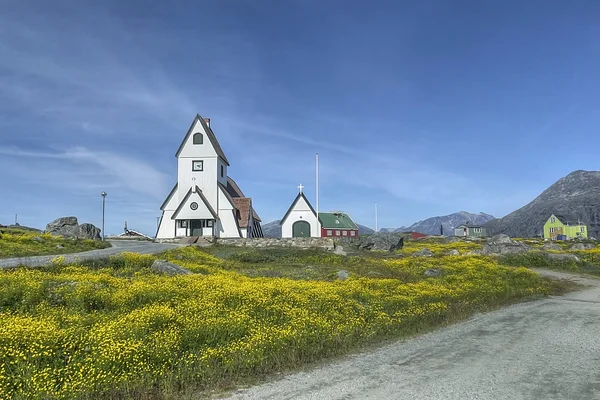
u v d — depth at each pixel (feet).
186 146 183.11
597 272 121.70
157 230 179.93
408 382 27.30
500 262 131.75
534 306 63.10
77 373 24.23
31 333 27.81
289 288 54.34
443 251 153.58
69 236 135.13
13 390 22.45
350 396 24.72
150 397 24.63
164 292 45.78
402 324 44.75
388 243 155.02
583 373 29.53
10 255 82.53
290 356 31.91
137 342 28.60
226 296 44.91
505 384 27.02
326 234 222.89
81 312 38.52
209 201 180.45
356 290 56.75
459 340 39.91
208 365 28.37
